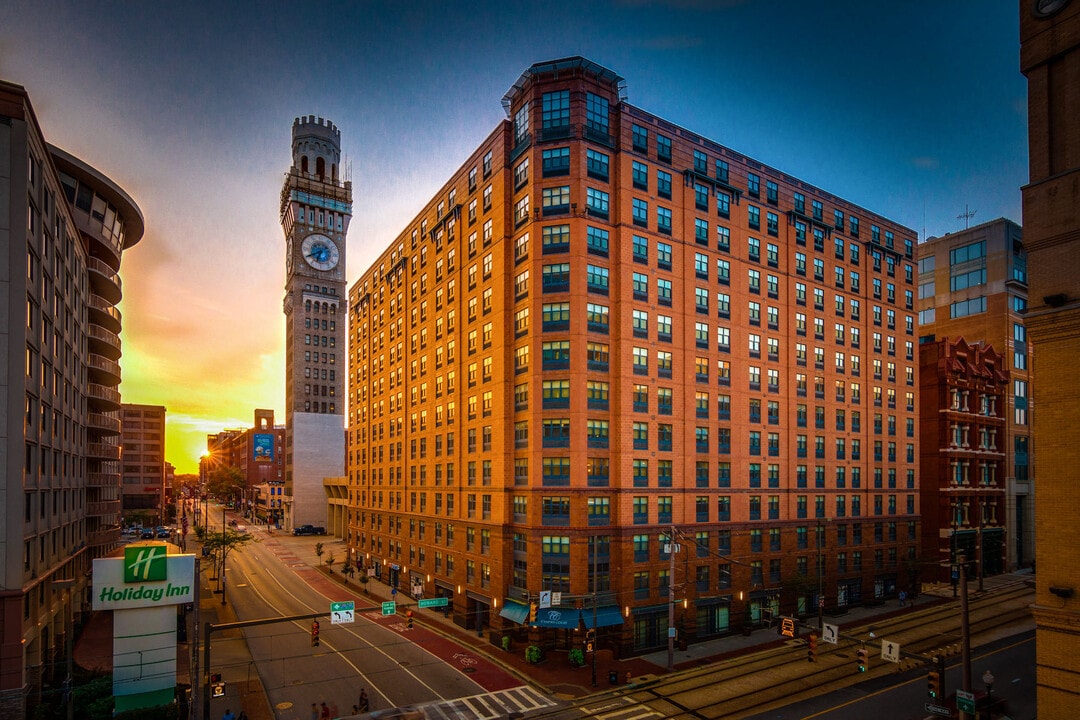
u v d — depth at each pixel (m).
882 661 41.25
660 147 50.09
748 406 53.44
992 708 32.53
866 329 64.25
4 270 33.00
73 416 50.88
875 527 62.41
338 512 119.56
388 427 75.25
